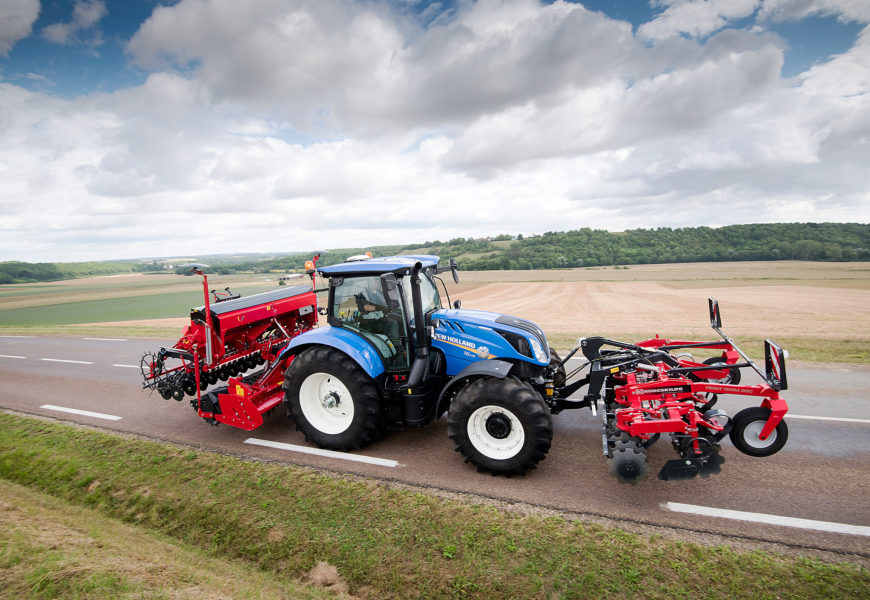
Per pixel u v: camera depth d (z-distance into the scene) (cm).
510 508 407
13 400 798
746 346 1102
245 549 371
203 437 590
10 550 331
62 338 1603
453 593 317
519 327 524
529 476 464
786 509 392
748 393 445
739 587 310
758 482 435
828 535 357
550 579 324
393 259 584
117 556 344
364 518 400
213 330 607
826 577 314
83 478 493
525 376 513
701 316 2108
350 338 529
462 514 399
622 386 500
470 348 519
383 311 532
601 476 460
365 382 512
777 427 446
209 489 459
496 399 451
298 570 346
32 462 536
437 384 548
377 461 506
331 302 564
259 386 592
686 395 451
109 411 710
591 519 388
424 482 457
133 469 507
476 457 466
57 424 657
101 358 1148
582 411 634
